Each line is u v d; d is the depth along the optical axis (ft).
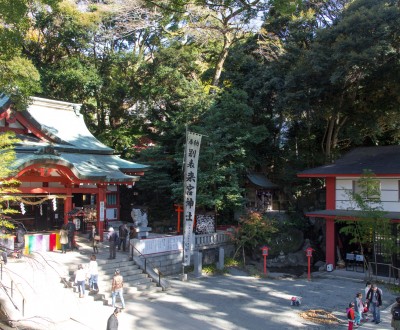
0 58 59.31
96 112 134.51
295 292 70.69
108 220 106.73
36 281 54.80
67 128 97.09
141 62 130.31
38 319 48.37
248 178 115.24
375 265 80.07
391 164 84.99
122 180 82.17
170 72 118.32
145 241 75.41
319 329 52.44
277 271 93.91
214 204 94.99
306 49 106.11
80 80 113.91
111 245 69.87
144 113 132.16
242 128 105.81
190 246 77.61
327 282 78.89
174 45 130.31
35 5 111.55
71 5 118.73
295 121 115.96
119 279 56.34
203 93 110.52
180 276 76.48
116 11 122.42
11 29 58.54
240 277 81.82
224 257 93.09
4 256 57.52
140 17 123.54
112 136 125.59
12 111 77.30
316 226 114.62
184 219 76.18
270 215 112.98
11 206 78.79
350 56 81.10
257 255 100.32
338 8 110.22
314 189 119.34
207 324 53.21
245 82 115.55
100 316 52.34
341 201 89.51
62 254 69.97
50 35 124.36
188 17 118.93
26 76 66.18
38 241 70.38
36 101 95.66
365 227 74.90
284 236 106.01
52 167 69.15
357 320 53.67
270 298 66.44
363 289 73.00
